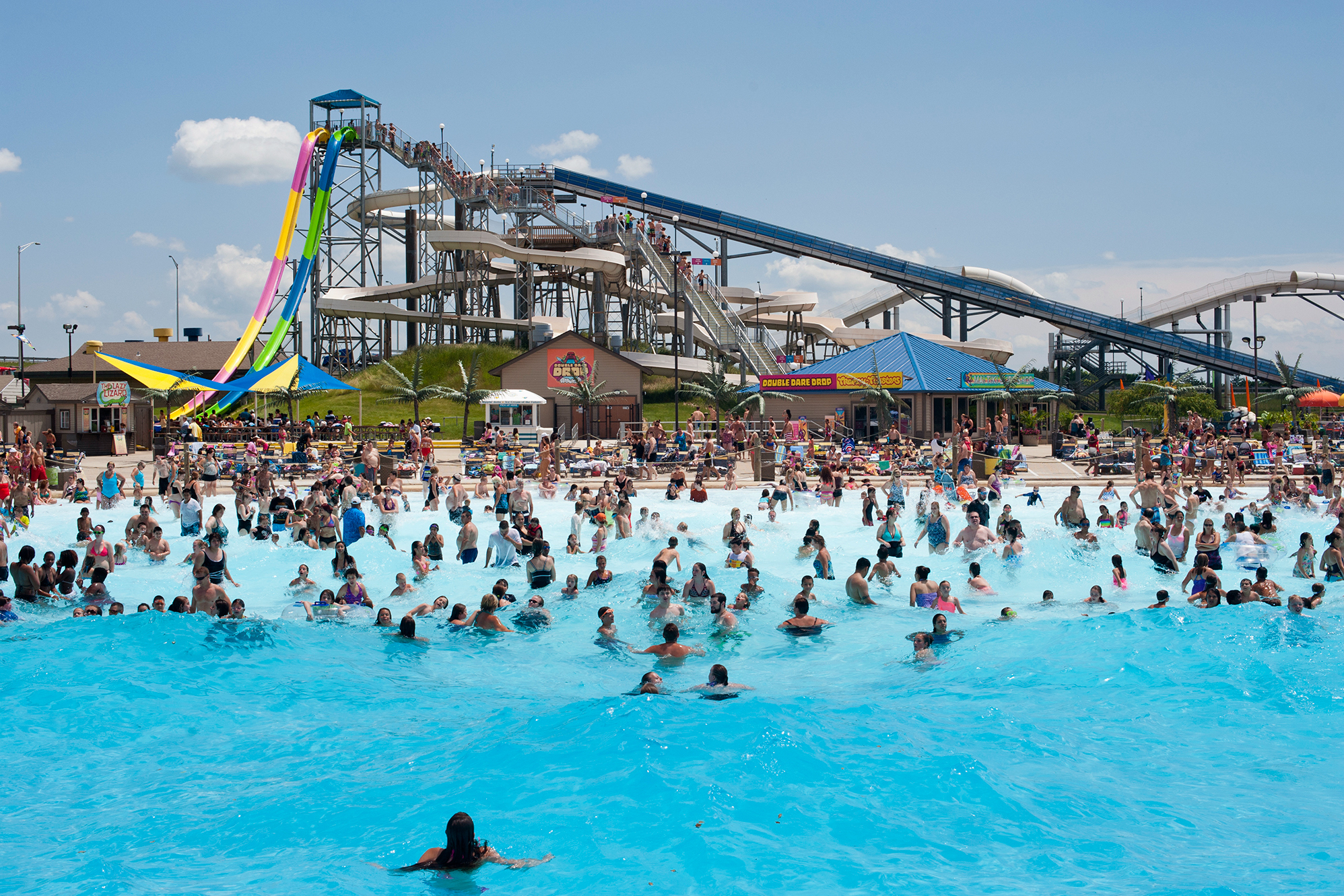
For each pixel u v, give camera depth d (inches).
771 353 2320.4
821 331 2965.1
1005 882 273.1
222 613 609.0
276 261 2447.1
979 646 549.3
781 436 1736.0
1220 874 279.1
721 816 314.2
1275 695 450.0
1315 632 532.4
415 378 1899.6
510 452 1462.8
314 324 2640.3
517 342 2723.9
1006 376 1851.6
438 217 2773.1
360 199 2674.7
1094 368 3056.1
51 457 1444.4
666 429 2012.8
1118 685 469.4
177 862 296.0
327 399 2492.6
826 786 339.3
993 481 1159.6
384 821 321.1
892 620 625.0
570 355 2048.5
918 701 452.4
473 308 2918.3
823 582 746.2
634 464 1448.1
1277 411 2397.9
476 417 2289.6
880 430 1845.5
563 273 2930.6
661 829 305.9
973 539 846.5
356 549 860.6
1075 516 913.5
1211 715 426.3
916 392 1845.5
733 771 349.4
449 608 653.9
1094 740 398.3
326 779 362.9
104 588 644.1
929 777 348.2
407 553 860.0
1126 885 272.2
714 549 874.8
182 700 464.4
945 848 295.3
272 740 414.9
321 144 2640.3
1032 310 2583.7
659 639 587.8
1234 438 1790.1
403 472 1441.9
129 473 1475.1
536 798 332.8
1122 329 2571.4
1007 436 1729.8
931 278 2623.0
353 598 653.9
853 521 1055.6
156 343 2549.2
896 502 1080.2
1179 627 548.1
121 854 302.2
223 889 275.0
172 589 726.5
